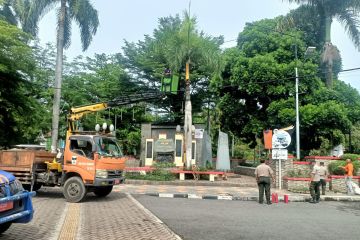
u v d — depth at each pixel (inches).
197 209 521.3
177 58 933.8
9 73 805.2
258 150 1761.8
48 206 505.7
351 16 1080.2
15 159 573.9
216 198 662.5
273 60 1081.4
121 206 526.9
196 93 1362.0
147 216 447.2
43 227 367.2
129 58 1401.3
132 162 1235.9
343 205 624.4
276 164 851.4
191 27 960.3
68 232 349.4
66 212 462.9
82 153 566.6
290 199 666.8
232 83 1134.4
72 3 1111.0
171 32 999.0
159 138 1161.4
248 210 530.0
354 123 1195.9
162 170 916.0
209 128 1378.0
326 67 1052.5
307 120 1010.7
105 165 566.6
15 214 292.2
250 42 1171.3
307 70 1056.8
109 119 1423.5
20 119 879.1
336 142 1079.6
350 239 355.6
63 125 1272.1
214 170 970.7
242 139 1359.5
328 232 386.6
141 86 1393.9
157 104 1434.5
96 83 1416.1
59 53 1066.7
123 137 1493.6
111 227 377.1
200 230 378.9
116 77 1439.5
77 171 560.1
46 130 1256.2
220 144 1079.0
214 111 1450.5
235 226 405.4
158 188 777.6
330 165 831.1
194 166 941.2
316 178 653.3
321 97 1059.3
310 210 551.8
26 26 1071.0
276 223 431.5
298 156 970.1
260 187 614.9
